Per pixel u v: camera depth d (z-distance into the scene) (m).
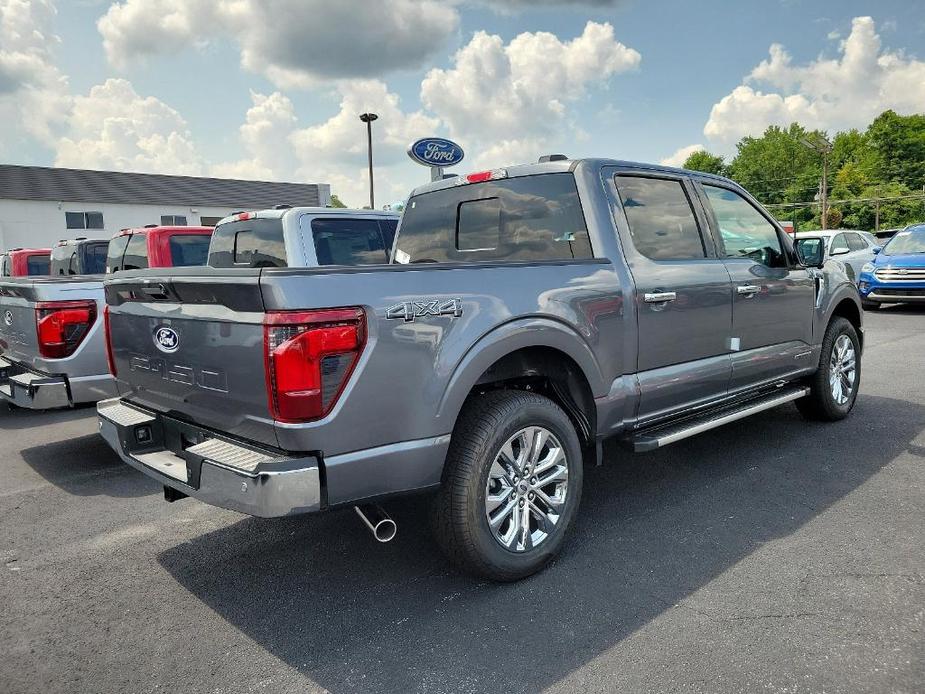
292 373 2.37
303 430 2.39
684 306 3.80
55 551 3.55
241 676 2.42
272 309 2.37
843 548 3.20
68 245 9.60
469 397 3.05
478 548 2.86
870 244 16.44
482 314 2.84
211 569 3.28
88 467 5.07
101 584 3.16
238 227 6.55
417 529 3.67
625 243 3.60
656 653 2.43
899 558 3.07
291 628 2.72
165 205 37.44
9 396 5.07
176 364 2.89
